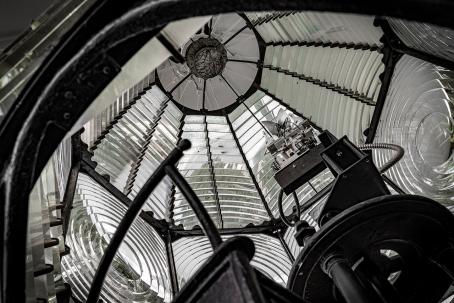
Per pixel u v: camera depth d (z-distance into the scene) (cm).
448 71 407
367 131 499
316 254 261
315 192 511
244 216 531
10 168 167
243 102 622
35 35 204
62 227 370
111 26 160
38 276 218
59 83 168
